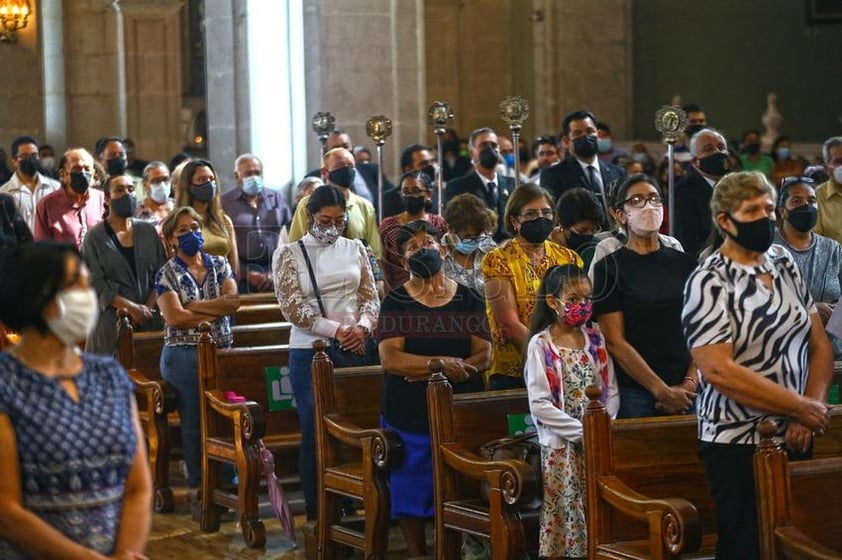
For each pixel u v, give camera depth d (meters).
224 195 11.25
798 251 8.17
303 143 13.24
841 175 9.37
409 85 14.11
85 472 4.20
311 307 8.12
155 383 8.92
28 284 4.16
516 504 6.33
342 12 13.09
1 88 21.22
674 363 6.62
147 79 21.12
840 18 21.75
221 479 8.53
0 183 13.58
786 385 5.47
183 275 8.79
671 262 6.71
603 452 6.00
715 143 9.47
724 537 5.54
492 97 22.25
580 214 7.92
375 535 7.18
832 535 5.35
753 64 21.88
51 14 20.86
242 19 13.03
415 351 7.27
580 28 21.09
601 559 5.96
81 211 10.64
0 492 4.08
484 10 22.14
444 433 6.85
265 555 7.95
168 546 8.18
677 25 21.67
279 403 8.80
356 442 7.33
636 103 21.58
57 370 4.24
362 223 10.05
